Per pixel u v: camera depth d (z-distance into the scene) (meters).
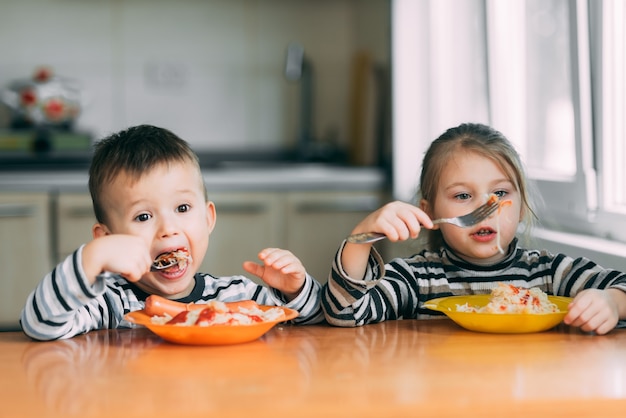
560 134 2.24
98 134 3.94
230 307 1.24
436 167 1.53
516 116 2.47
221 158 4.02
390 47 3.31
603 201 1.95
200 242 1.46
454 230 1.49
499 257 1.53
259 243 3.35
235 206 3.33
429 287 1.52
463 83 2.88
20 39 3.87
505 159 1.50
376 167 3.53
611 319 1.21
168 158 1.43
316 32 4.05
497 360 1.04
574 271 1.48
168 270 1.41
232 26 4.00
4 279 3.19
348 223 3.40
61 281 1.17
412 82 3.24
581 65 1.97
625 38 1.92
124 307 1.42
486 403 0.85
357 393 0.88
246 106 4.04
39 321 1.18
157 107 3.99
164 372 0.99
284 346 1.14
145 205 1.41
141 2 3.94
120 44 3.94
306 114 3.99
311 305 1.34
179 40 3.98
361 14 3.86
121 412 0.82
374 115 3.59
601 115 1.94
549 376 0.96
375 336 1.21
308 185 3.37
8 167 3.38
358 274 1.29
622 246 1.76
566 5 2.07
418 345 1.14
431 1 3.09
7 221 3.17
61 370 1.01
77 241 3.21
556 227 2.17
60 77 3.91
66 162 3.59
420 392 0.89
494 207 1.28
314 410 0.82
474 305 1.38
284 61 4.04
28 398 0.88
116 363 1.04
